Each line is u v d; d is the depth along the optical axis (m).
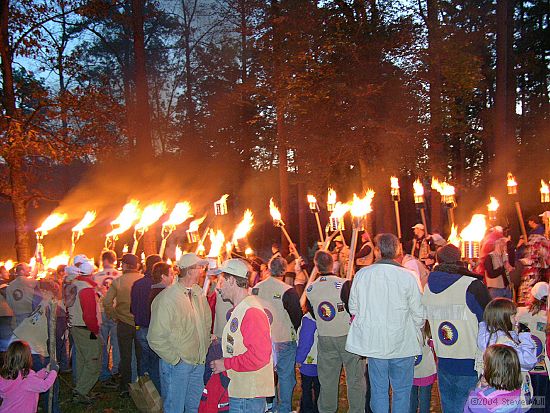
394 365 5.69
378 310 5.65
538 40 30.19
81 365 8.34
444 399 5.80
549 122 30.52
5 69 15.45
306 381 7.01
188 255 5.95
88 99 16.17
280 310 6.86
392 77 18.69
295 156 21.88
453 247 5.90
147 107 19.06
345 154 19.16
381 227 19.66
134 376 8.58
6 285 8.35
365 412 6.77
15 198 15.39
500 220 15.12
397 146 18.62
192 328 5.86
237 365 4.83
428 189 22.78
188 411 6.04
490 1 27.09
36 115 16.05
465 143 31.44
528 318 6.09
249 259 8.47
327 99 18.48
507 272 9.68
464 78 18.45
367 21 18.64
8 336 7.37
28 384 6.06
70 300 8.30
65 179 33.62
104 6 17.42
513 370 4.91
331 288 6.60
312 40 18.80
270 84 20.12
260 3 22.23
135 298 7.62
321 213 33.50
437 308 5.79
